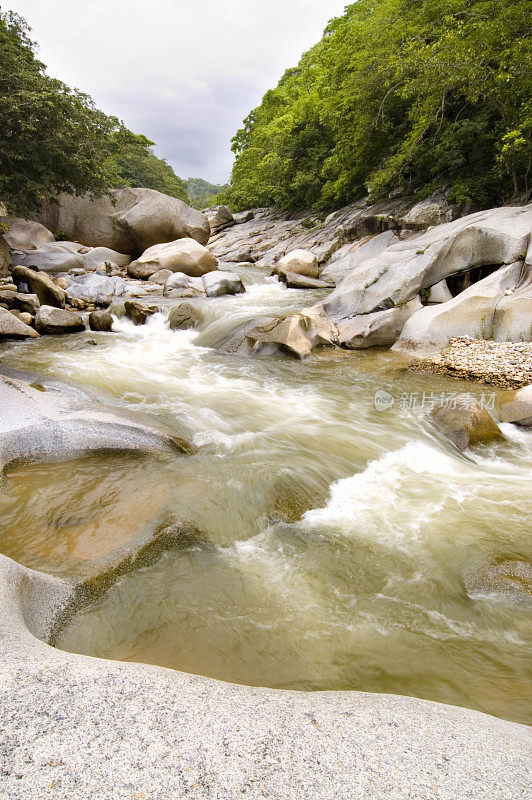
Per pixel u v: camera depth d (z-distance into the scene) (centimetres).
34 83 1337
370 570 343
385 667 258
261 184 3606
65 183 1648
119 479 434
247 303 1388
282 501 418
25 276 1275
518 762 142
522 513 418
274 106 3978
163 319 1247
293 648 270
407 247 1209
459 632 287
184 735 142
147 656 260
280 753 137
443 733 155
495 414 662
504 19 1318
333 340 1054
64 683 163
